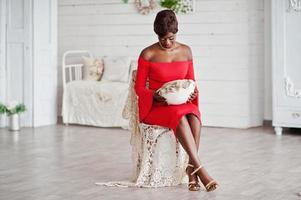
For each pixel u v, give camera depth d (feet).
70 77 27.50
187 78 13.79
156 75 13.42
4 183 13.55
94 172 15.07
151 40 27.30
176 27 13.21
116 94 25.09
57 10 28.76
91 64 27.09
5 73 25.36
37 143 20.27
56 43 26.32
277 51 22.95
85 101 25.77
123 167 15.84
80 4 28.71
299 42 22.52
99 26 28.37
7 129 24.50
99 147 19.52
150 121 13.51
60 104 29.12
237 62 25.58
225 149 19.26
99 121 25.52
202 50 26.23
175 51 13.48
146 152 13.53
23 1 24.99
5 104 24.86
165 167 13.51
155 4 27.02
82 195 12.36
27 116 25.31
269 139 21.83
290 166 16.10
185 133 12.73
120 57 27.02
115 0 27.94
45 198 12.03
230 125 25.79
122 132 23.86
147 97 13.30
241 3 25.38
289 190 12.94
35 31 25.07
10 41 25.25
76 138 21.77
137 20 27.53
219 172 15.14
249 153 18.40
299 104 22.61
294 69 22.67
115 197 12.21
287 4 22.61
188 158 13.73
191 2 26.25
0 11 25.12
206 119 26.30
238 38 25.52
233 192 12.73
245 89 25.44
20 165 15.96
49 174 14.71
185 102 13.21
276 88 23.06
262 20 25.53
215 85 26.07
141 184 13.41
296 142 21.01
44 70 25.75
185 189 13.12
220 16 25.81
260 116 26.00
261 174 14.88
